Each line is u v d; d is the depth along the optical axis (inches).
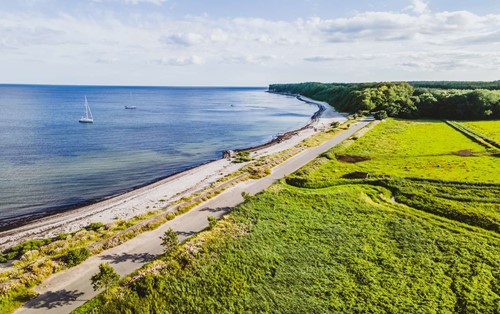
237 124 5241.1
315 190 1841.8
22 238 1438.2
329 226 1429.6
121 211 1697.8
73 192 2095.2
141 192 2028.8
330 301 1015.0
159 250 1268.5
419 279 1102.4
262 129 4773.6
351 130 3641.7
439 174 2080.5
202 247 1233.4
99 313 941.8
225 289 1053.2
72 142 3560.5
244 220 1462.8
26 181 2271.2
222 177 2199.8
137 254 1240.2
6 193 2047.2
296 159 2519.7
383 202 1697.8
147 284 1037.8
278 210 1572.3
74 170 2549.2
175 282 1063.6
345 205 1626.5
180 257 1168.8
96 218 1621.6
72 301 993.5
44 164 2691.9
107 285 1024.9
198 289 1048.2
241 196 1797.5
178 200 1750.7
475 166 2225.6
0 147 3248.0
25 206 1859.0
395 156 2534.5
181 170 2615.7
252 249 1240.8
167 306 990.4
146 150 3299.7
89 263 1181.7
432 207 1606.8
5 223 1637.6
